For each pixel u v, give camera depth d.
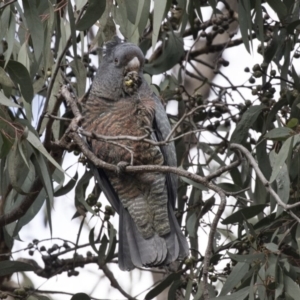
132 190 15.94
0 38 13.62
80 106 16.34
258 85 16.39
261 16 14.91
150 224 15.81
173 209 16.22
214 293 14.20
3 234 17.11
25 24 14.56
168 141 12.24
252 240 13.87
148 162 16.14
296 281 13.37
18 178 13.64
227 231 16.22
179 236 15.45
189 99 17.53
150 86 17.06
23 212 14.45
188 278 14.66
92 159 13.88
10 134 12.62
